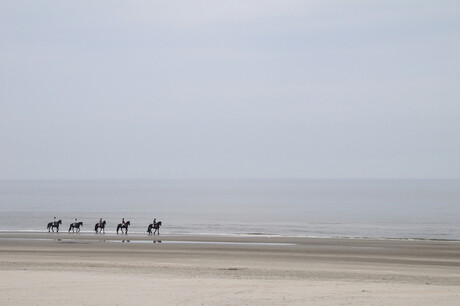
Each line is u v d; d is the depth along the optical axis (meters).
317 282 26.59
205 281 25.84
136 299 21.08
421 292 23.16
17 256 41.97
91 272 30.11
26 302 20.50
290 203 160.25
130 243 53.09
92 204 154.00
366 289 23.95
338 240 56.53
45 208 131.75
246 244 52.38
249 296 21.83
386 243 53.62
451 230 74.69
